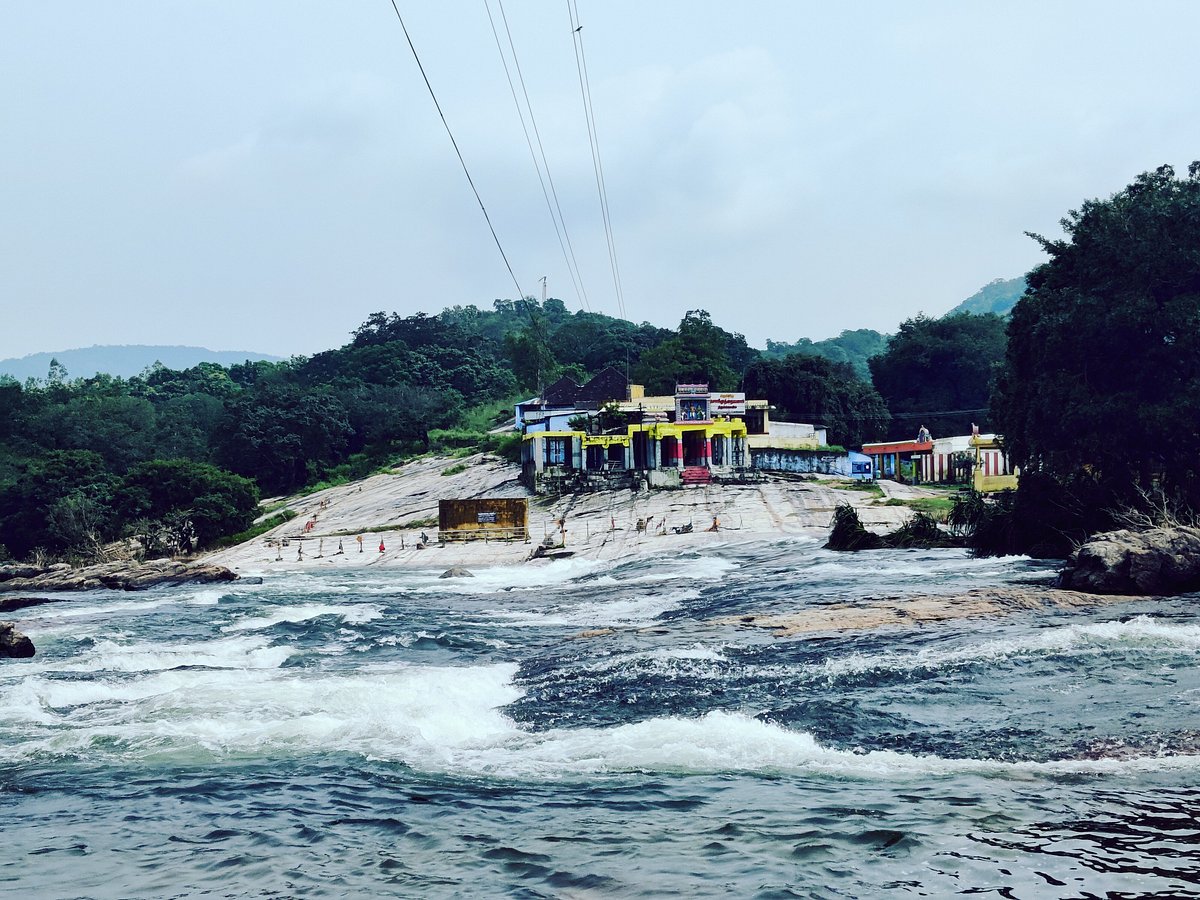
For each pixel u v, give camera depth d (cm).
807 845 920
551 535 6450
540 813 1059
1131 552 2431
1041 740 1258
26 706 1711
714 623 2292
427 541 6731
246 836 1015
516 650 2305
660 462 8006
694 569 4316
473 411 12794
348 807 1103
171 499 8219
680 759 1259
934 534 4538
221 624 3114
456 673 1888
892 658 1761
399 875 893
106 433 11269
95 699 1769
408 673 1900
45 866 938
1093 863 853
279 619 3195
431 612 3269
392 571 5666
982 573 3228
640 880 854
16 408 11900
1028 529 3938
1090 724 1307
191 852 972
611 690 1664
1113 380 4081
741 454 8050
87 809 1125
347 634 2633
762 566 4144
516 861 916
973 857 875
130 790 1195
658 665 1820
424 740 1404
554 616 3056
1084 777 1109
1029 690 1503
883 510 6291
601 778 1193
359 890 860
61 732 1495
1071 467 4056
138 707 1625
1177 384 3853
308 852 962
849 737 1322
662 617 2777
